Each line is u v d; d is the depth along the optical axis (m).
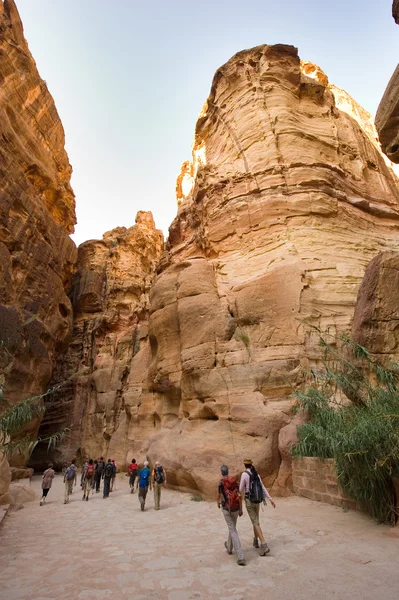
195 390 12.31
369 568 4.21
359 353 8.39
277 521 6.68
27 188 23.70
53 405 30.22
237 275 14.43
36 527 7.68
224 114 20.38
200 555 5.15
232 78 20.58
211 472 9.91
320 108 19.81
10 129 22.81
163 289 15.70
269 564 4.56
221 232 16.19
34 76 25.83
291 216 14.93
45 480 11.12
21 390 19.34
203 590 3.94
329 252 13.87
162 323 15.12
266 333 11.97
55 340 24.80
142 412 17.08
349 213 15.75
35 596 3.96
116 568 4.80
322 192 15.56
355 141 19.75
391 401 6.82
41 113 26.84
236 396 11.16
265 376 11.16
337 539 5.35
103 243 39.44
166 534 6.59
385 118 6.75
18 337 19.08
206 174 18.73
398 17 6.75
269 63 19.78
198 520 7.62
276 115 17.95
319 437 8.14
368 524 6.05
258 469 9.33
